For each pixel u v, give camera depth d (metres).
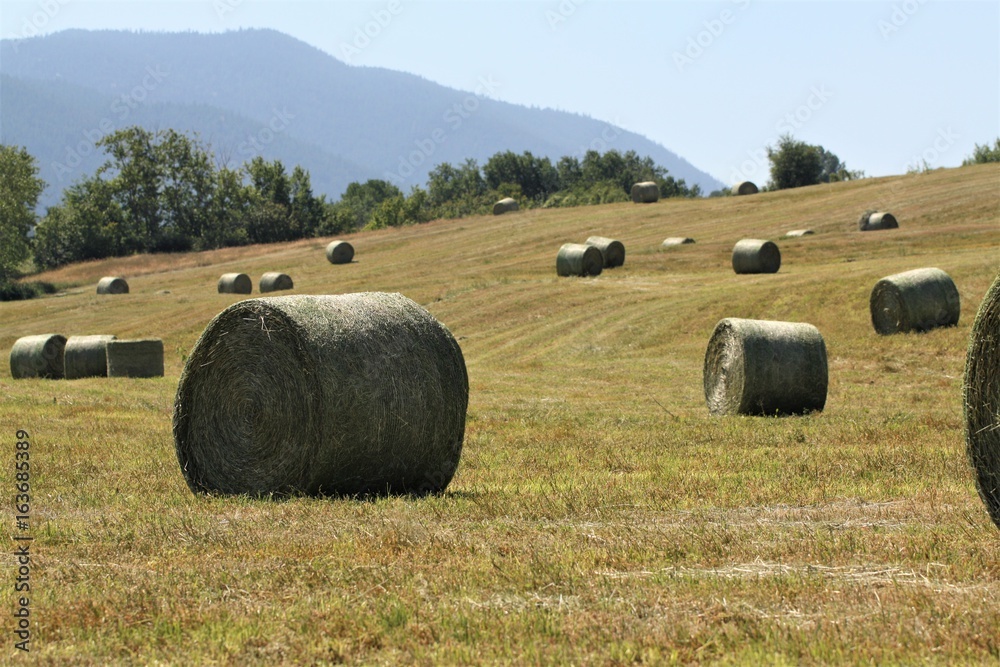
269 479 13.88
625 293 53.41
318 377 13.11
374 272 76.62
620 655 6.97
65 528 11.23
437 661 6.95
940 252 55.09
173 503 13.10
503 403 27.89
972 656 6.88
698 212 88.31
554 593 8.46
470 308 54.88
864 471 14.56
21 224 101.06
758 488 13.27
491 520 11.55
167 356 51.94
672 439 19.09
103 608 8.13
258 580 8.92
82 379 36.47
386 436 13.41
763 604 8.02
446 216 151.62
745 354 24.05
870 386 31.31
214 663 7.01
